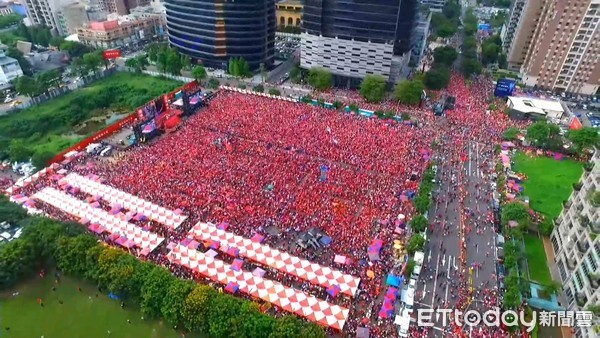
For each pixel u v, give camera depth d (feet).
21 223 286.25
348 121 461.78
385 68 544.62
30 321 231.91
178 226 294.05
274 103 509.35
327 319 219.00
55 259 258.57
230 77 614.75
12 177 357.20
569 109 527.81
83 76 590.55
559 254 275.80
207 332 216.33
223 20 591.78
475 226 307.17
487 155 402.72
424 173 348.79
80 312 237.86
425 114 490.08
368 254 270.26
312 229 290.35
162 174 352.69
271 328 205.87
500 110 506.89
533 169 386.73
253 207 313.32
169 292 223.92
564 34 543.39
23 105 509.35
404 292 245.24
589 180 261.44
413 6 522.06
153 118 420.77
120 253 251.19
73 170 360.28
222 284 246.27
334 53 560.61
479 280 259.39
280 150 397.60
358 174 358.02
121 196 318.65
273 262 258.78
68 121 491.72
